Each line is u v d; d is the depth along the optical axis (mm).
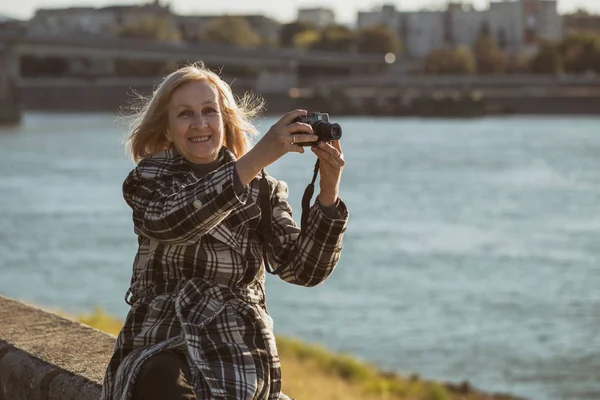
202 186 3271
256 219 3596
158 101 3613
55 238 44750
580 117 168250
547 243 44875
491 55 189125
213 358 3348
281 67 154125
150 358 3301
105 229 47375
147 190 3479
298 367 17469
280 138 3268
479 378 22938
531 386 22328
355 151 97812
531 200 61500
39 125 134125
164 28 195125
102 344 5035
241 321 3471
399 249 42719
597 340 26984
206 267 3486
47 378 4594
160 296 3475
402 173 77062
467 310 30906
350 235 46812
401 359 24812
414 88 168375
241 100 3838
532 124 149000
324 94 164125
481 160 88438
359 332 27938
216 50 141000
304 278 3635
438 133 128125
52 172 74250
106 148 95562
